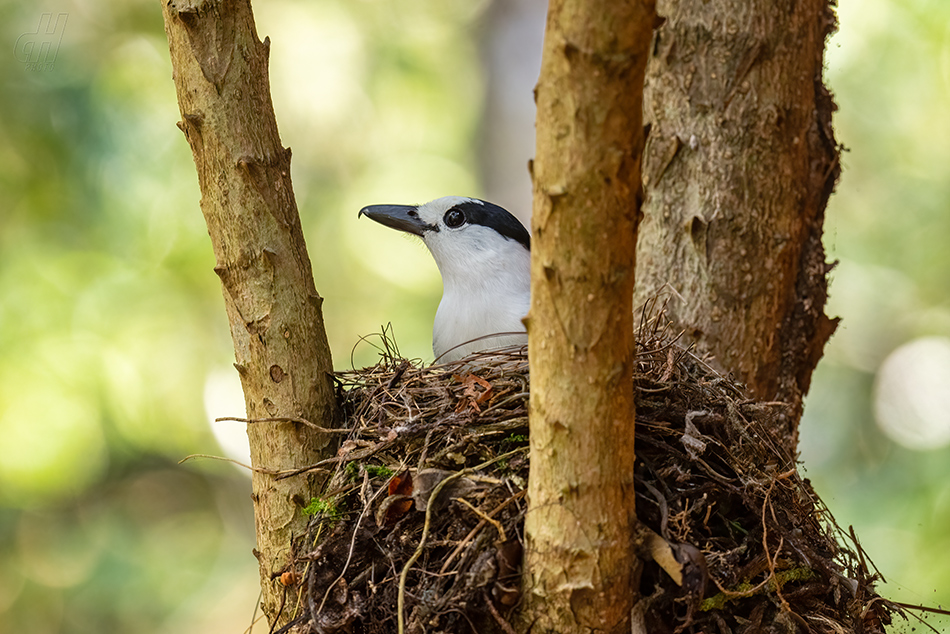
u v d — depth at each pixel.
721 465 5.89
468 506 5.36
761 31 7.09
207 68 5.56
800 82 7.20
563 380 4.41
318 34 20.95
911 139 17.12
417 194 20.97
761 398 7.14
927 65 16.52
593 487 4.57
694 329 7.09
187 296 17.97
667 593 5.18
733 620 5.45
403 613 5.20
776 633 5.46
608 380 4.39
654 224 7.34
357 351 20.34
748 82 7.11
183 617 18.31
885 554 13.92
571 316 4.27
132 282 17.30
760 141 7.12
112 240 17.02
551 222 4.12
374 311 20.70
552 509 4.66
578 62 3.85
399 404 6.22
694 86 7.20
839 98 17.12
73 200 16.77
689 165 7.20
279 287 5.76
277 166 5.77
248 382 5.86
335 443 6.03
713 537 5.59
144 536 18.77
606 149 3.96
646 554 5.05
